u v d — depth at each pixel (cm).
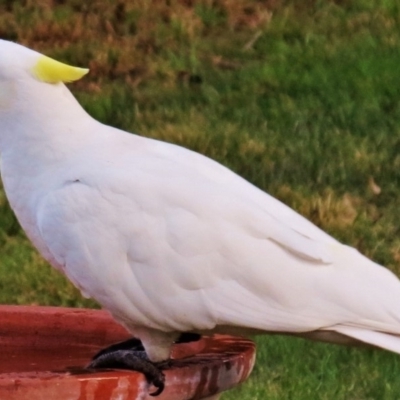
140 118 1580
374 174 1402
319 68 1727
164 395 609
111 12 1930
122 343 691
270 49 1809
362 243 1259
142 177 609
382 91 1642
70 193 613
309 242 595
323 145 1478
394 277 601
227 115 1580
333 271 591
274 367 1039
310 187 1371
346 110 1582
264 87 1675
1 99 635
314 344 1073
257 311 592
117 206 605
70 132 631
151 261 599
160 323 609
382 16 1902
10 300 1155
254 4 1967
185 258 597
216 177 621
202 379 624
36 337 746
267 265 591
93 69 1761
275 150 1460
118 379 579
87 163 622
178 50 1822
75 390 564
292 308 588
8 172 642
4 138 641
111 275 605
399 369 1038
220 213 598
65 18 1903
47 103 631
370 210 1326
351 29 1861
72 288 1167
